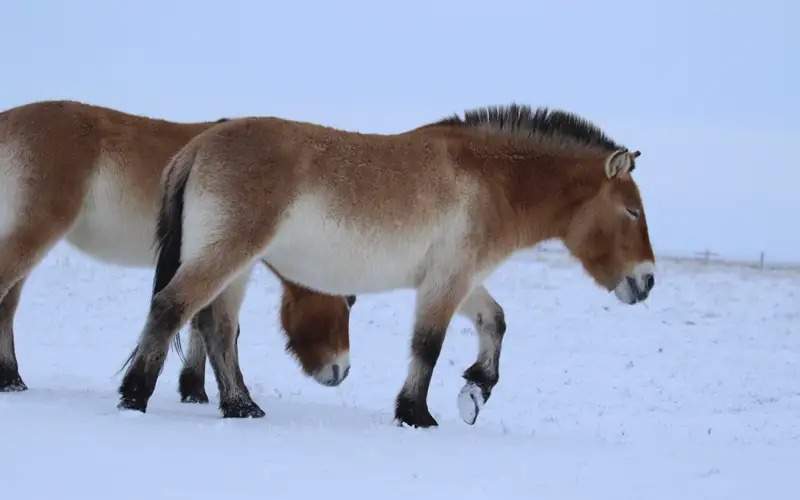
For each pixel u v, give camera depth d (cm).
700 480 809
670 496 748
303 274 1043
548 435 1109
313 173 996
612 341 2403
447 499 696
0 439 793
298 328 1214
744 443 1162
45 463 723
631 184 1152
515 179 1102
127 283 2769
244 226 970
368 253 1024
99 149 1166
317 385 1722
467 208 1060
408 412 1044
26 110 1155
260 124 1007
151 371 969
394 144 1051
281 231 994
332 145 1018
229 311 1056
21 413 920
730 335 2538
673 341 2428
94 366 1711
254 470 747
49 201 1130
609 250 1155
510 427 1216
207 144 994
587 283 3188
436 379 1884
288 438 887
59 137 1142
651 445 1029
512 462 848
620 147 1176
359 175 1014
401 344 2284
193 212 978
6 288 1115
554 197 1129
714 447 1025
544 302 2859
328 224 1004
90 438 816
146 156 1189
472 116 1122
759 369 2153
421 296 1056
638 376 2031
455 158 1072
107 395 1130
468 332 2384
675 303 2938
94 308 2475
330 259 1023
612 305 2852
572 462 863
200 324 1058
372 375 1905
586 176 1134
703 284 3356
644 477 812
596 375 2023
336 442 884
